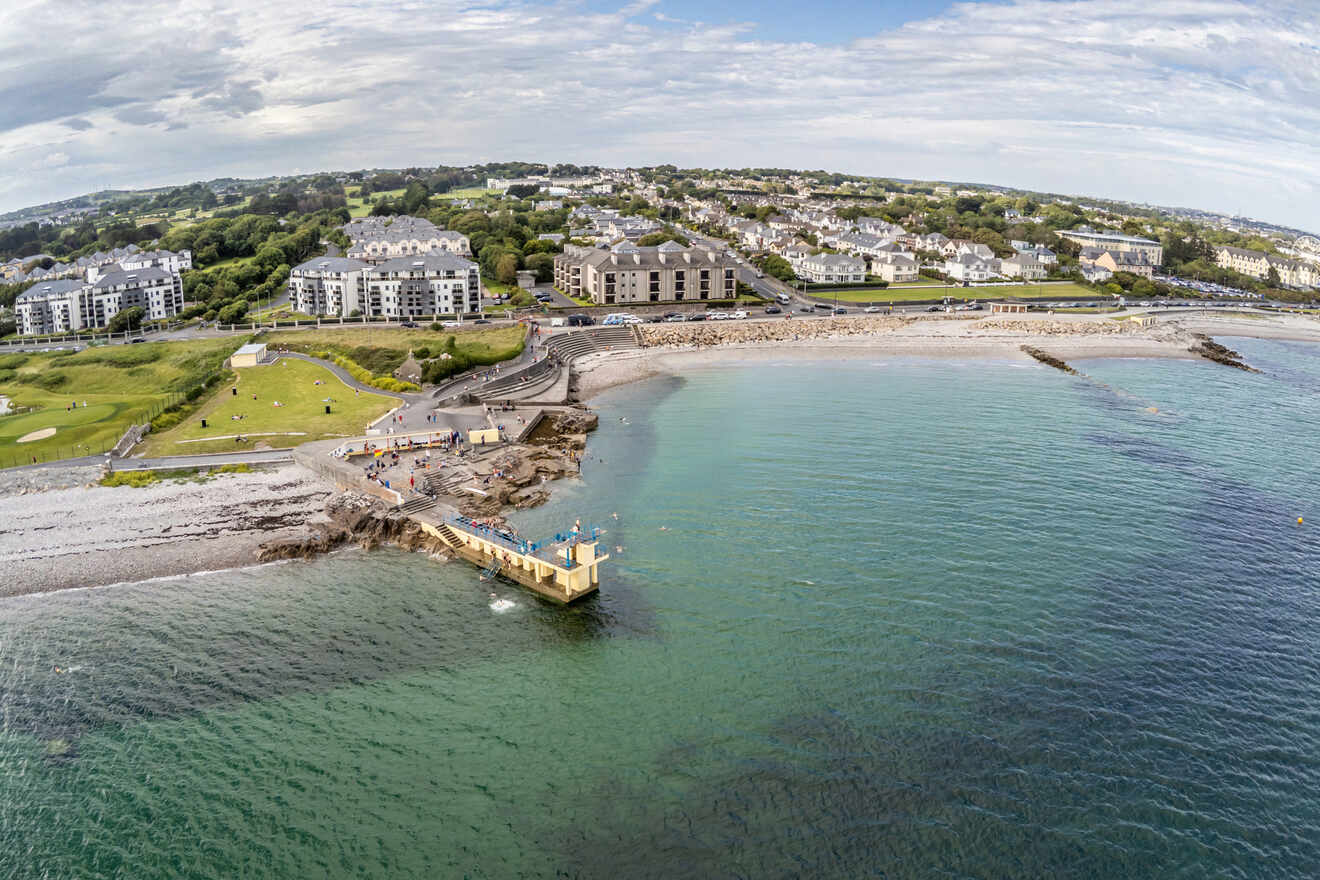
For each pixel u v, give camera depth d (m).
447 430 133.00
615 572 90.69
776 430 140.88
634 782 59.94
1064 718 65.50
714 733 64.81
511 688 71.75
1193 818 55.88
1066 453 128.50
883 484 114.31
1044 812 56.28
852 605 82.50
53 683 72.94
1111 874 51.66
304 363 177.25
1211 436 140.00
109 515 104.75
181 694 71.38
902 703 67.50
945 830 54.91
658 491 113.19
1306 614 81.00
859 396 165.75
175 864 54.22
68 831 56.97
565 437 136.38
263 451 124.88
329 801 59.00
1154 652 74.38
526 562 90.81
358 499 109.00
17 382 177.75
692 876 51.84
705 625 79.94
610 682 71.94
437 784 60.38
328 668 75.19
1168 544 95.75
